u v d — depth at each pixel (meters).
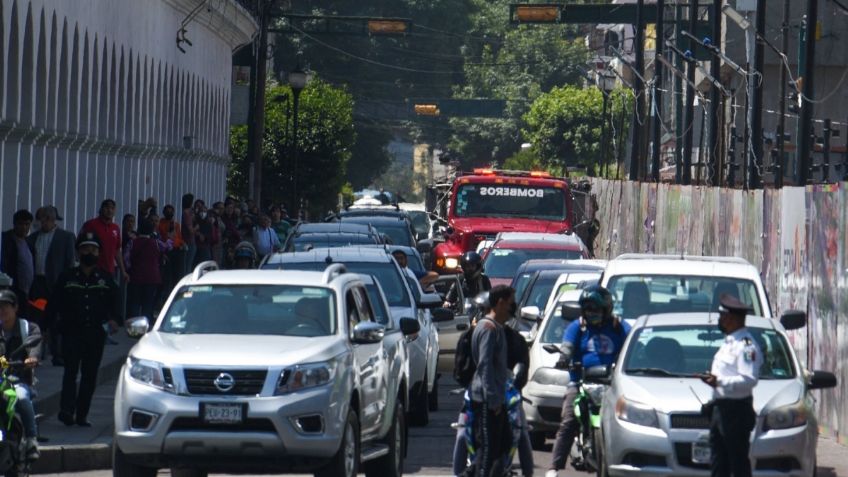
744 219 69.25
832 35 148.50
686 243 88.94
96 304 43.94
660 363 34.88
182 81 120.31
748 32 85.00
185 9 117.06
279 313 34.75
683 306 42.06
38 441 40.91
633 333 35.81
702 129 107.75
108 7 89.19
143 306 69.25
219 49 141.25
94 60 86.31
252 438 31.14
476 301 38.16
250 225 93.56
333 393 31.88
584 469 38.38
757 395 32.94
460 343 32.62
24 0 68.75
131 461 31.81
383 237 75.88
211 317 34.66
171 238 78.19
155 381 31.72
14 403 32.31
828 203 50.88
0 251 67.06
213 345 32.53
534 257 73.69
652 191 106.44
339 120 174.12
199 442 31.22
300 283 35.66
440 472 39.94
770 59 149.62
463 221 95.44
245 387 31.48
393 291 49.94
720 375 29.95
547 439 47.69
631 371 34.72
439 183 114.25
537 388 43.16
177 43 114.75
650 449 32.47
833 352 49.53
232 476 38.81
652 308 42.25
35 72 71.75
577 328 36.25
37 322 53.69
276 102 165.50
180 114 120.69
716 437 30.23
